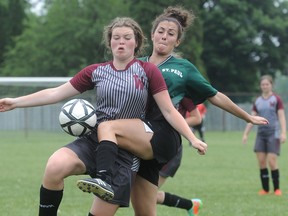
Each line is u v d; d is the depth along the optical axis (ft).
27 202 106.32
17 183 134.41
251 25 549.95
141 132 57.47
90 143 57.67
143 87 57.77
